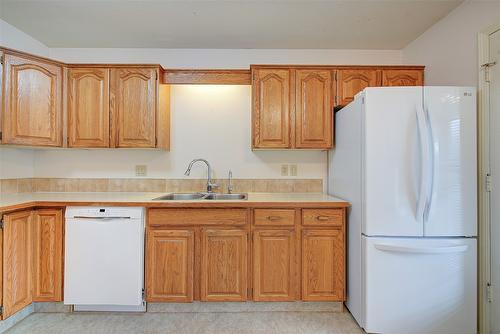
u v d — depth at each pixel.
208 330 1.92
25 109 2.17
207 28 2.40
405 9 2.13
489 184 1.82
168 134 2.69
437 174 1.78
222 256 2.10
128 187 2.72
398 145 1.81
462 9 2.05
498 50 1.78
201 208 2.10
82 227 2.06
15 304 1.92
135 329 1.93
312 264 2.10
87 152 2.71
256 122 2.44
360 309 1.93
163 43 2.68
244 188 2.75
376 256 1.82
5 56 2.08
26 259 2.01
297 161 2.77
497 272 1.77
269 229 2.11
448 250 1.74
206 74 2.56
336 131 2.47
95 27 2.38
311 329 1.94
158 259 2.09
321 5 2.07
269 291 2.10
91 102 2.39
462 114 1.79
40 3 2.04
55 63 2.32
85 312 2.13
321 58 2.79
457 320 1.79
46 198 2.23
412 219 1.80
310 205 2.10
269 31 2.45
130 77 2.40
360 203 1.92
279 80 2.44
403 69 2.46
